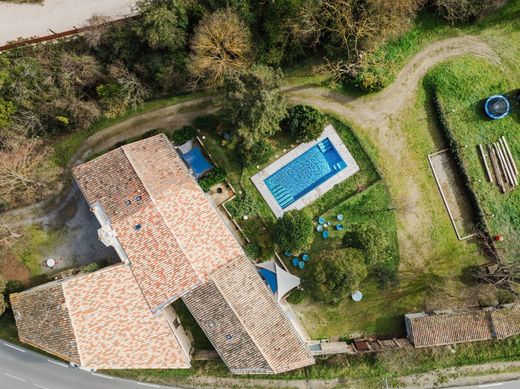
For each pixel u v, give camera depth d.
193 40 38.50
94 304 35.69
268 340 36.28
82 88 40.78
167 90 42.09
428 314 40.16
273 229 40.38
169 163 38.50
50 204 41.88
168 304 36.88
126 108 42.00
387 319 41.31
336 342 41.03
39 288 37.16
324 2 37.38
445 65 42.28
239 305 36.34
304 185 42.16
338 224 41.53
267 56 40.19
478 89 42.12
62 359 41.00
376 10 38.06
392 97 42.22
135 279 36.56
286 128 41.88
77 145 42.28
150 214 36.53
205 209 38.09
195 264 36.34
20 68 38.28
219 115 41.16
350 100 42.25
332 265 35.34
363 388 40.50
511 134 42.06
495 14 42.38
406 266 41.53
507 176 41.66
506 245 41.03
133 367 36.19
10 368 40.84
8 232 40.19
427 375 40.69
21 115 39.19
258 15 39.28
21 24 43.28
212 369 40.34
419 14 42.53
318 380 40.47
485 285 39.88
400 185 42.00
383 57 42.16
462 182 41.88
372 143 42.19
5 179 37.66
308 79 42.31
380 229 40.62
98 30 39.28
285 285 39.50
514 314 38.75
